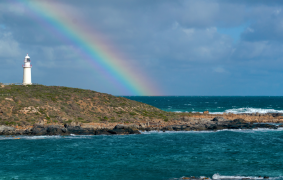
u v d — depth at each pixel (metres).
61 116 67.50
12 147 45.75
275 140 53.59
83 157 40.41
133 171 34.25
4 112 63.53
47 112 68.00
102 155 41.59
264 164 37.06
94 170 34.56
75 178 31.73
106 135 58.12
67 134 57.41
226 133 61.53
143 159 39.56
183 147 47.12
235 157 40.72
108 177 32.12
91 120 68.25
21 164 36.69
